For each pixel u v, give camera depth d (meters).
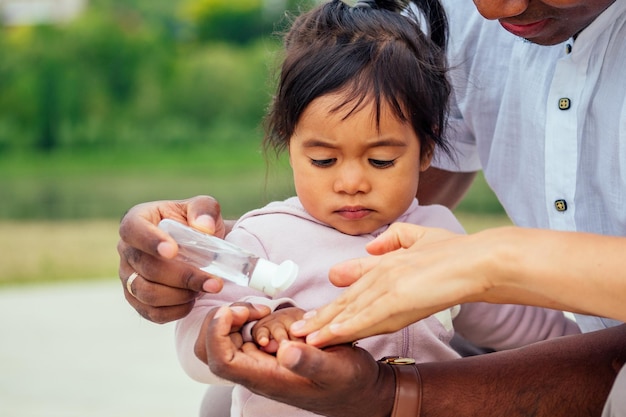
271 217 1.82
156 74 12.38
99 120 12.37
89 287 6.07
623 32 1.69
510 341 1.94
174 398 3.77
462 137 2.13
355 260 1.48
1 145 12.28
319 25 1.83
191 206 1.64
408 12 1.94
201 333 1.47
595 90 1.73
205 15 12.67
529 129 1.88
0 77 12.30
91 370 4.17
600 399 1.52
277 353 1.38
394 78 1.71
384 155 1.70
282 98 1.78
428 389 1.51
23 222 8.91
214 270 1.51
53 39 12.35
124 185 10.62
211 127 12.33
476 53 2.02
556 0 1.50
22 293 5.92
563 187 1.80
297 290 1.75
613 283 1.31
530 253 1.35
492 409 1.51
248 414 1.70
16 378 4.03
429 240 1.46
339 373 1.38
